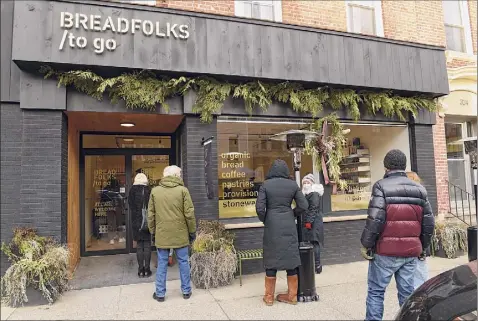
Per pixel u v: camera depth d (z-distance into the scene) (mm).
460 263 6426
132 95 5469
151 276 5863
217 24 5793
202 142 5941
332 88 6637
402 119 7266
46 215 5141
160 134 7992
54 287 4695
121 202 7727
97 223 7598
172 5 6422
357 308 4387
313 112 6434
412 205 3598
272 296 4512
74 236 6477
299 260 4457
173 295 4918
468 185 8523
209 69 5688
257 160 6609
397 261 3594
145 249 5938
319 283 5422
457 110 8188
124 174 7793
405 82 6949
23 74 5168
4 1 5266
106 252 7477
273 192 4484
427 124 7516
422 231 3703
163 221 4703
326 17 7492
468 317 2588
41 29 4992
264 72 5961
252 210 6539
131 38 5363
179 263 4805
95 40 5176
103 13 5266
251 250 5957
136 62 5344
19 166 5227
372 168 7555
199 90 5871
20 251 4801
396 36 8055
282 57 6082
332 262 6652
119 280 5668
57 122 5285
